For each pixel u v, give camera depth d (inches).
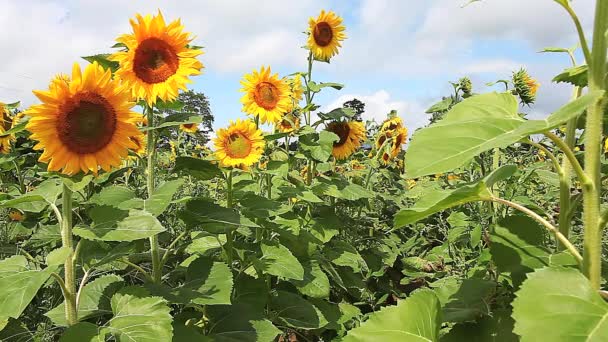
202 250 137.9
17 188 189.8
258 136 150.4
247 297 130.0
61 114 80.6
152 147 108.5
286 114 186.2
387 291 203.0
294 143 191.5
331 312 157.6
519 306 47.1
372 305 179.3
